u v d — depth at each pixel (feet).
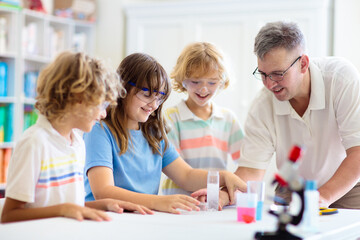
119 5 14.69
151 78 5.55
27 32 13.08
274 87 5.86
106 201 4.77
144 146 5.97
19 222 3.75
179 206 4.79
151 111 5.73
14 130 12.67
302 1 12.13
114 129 5.66
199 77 6.73
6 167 12.48
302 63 5.90
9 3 12.49
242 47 12.83
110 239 3.21
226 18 13.01
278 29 5.70
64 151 4.50
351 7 11.83
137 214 4.53
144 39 14.14
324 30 12.03
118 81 4.79
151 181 5.96
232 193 5.70
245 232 3.60
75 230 3.49
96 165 5.32
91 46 14.75
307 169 6.62
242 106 12.78
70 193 4.52
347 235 3.93
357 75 6.18
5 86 12.70
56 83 4.23
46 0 14.57
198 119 7.20
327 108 6.28
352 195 6.54
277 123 6.59
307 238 3.34
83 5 14.52
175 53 13.73
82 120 4.43
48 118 4.39
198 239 3.28
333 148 6.43
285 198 6.67
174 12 13.64
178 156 6.37
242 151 6.76
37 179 4.25
